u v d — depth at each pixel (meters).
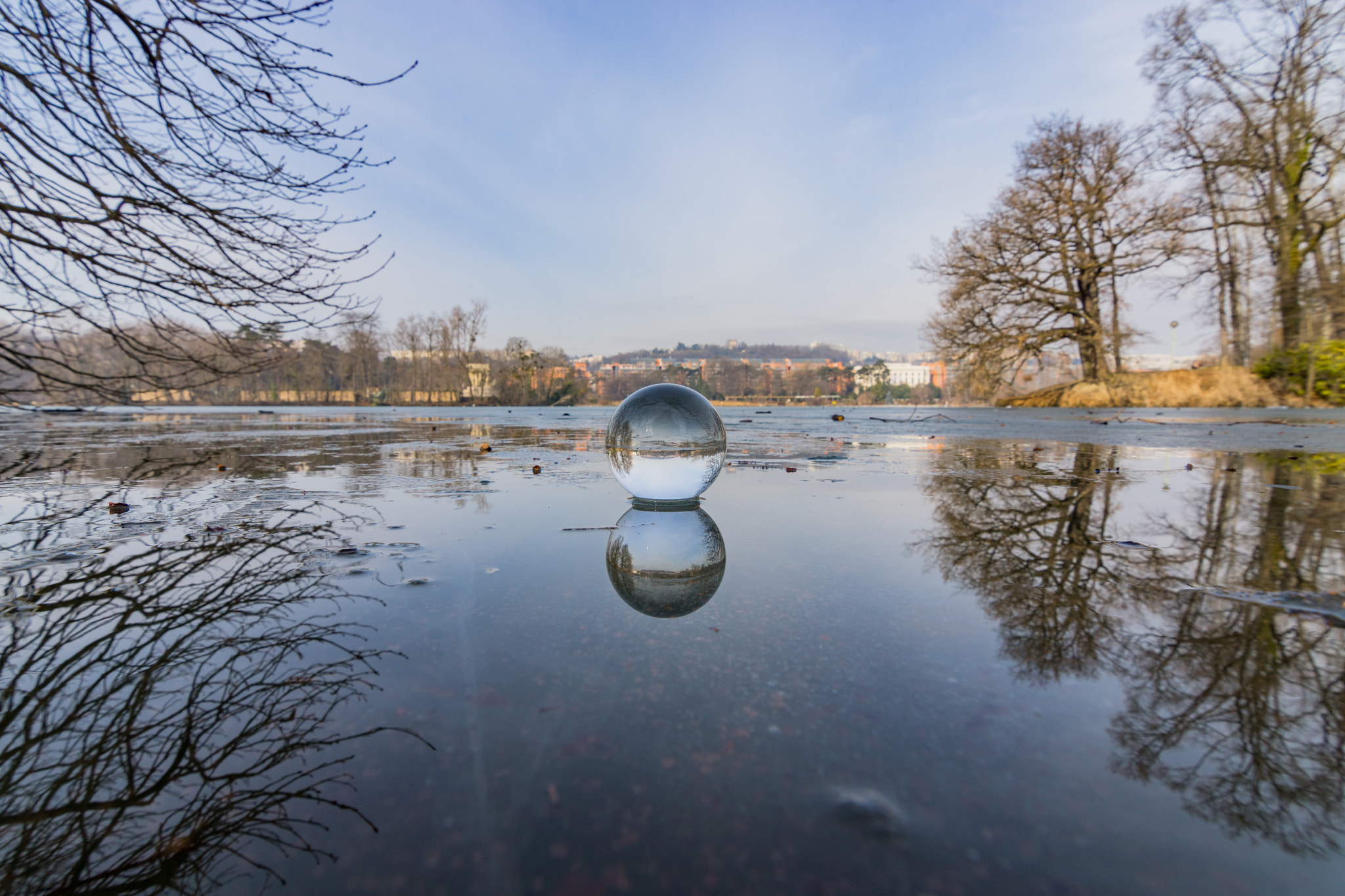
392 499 3.23
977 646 1.29
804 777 0.83
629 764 0.87
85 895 0.65
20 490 3.58
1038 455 5.66
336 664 1.22
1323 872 0.66
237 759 0.91
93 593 1.70
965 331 19.62
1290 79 14.80
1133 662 1.21
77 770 0.89
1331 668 1.17
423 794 0.81
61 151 2.64
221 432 9.52
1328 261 15.28
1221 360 18.47
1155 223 17.28
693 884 0.64
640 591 1.67
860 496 3.29
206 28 2.70
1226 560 1.98
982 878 0.65
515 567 1.92
